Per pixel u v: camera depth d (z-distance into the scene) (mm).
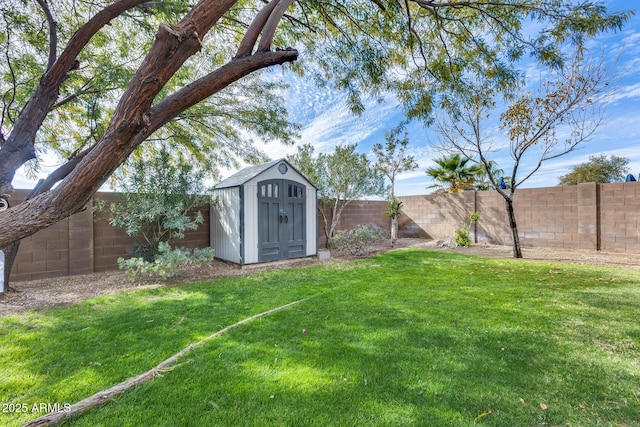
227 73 1755
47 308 3625
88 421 1649
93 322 3146
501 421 1683
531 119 6914
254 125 6906
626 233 7391
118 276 5426
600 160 14711
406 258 7418
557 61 3531
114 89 4422
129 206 5441
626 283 4676
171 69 1454
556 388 1988
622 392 1944
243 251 6301
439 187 13609
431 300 3881
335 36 4078
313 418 1698
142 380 2016
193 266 5586
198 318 3266
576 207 8172
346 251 8391
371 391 1945
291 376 2115
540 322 3115
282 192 7008
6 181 2619
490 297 4004
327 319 3215
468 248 9148
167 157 5836
